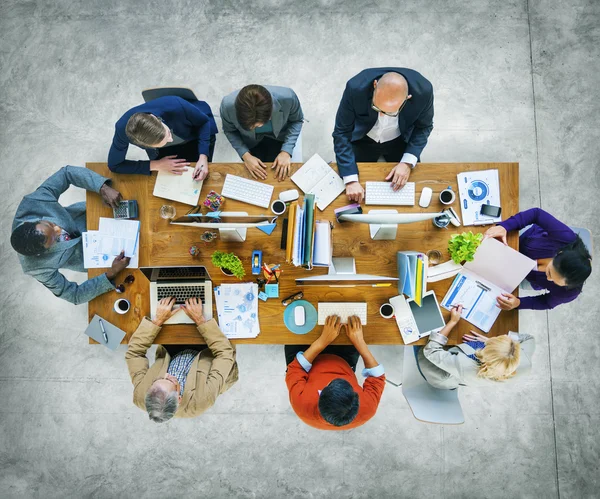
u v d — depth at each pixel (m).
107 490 3.08
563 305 3.15
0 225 3.17
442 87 3.21
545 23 3.23
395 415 3.10
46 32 3.23
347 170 2.34
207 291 2.32
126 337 2.36
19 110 3.22
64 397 3.11
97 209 2.38
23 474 3.08
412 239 2.35
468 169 2.36
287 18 3.21
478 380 2.19
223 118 2.45
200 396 2.21
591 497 3.07
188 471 3.09
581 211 3.19
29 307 3.14
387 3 3.21
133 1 3.23
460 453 3.09
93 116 3.21
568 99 3.22
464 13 3.21
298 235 2.02
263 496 3.08
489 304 2.32
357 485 3.08
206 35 3.21
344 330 2.34
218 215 2.14
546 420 3.11
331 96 3.19
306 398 2.11
